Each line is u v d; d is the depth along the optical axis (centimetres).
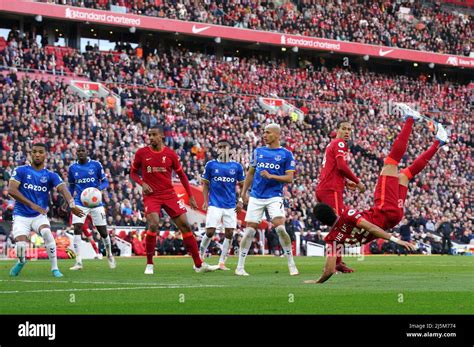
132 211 4309
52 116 4909
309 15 7056
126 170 4697
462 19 8012
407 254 4741
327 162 2095
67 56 5675
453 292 1388
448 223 4931
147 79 5881
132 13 6097
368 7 7488
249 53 7125
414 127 6700
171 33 6450
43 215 1955
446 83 7794
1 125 4569
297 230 4578
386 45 7331
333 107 6550
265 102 6250
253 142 5512
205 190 2348
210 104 5791
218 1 6656
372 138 6309
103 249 3853
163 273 2048
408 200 5534
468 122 7219
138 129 5097
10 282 1680
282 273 2056
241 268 1986
